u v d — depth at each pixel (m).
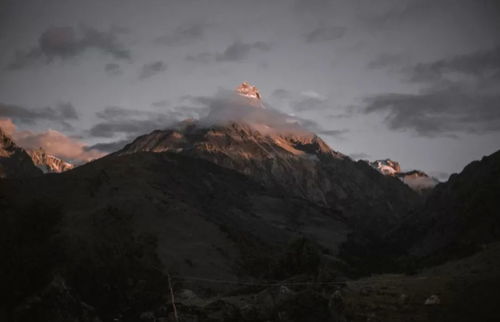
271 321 59.28
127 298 73.44
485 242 126.94
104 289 72.25
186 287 86.62
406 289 70.19
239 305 63.25
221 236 136.38
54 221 72.81
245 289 76.56
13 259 60.94
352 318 60.47
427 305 62.44
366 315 60.59
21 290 59.09
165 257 103.50
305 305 60.41
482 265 83.94
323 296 61.97
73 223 96.50
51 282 58.59
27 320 53.91
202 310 62.53
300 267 82.19
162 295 76.44
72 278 68.69
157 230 126.06
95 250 80.31
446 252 118.88
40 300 55.47
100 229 98.12
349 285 77.38
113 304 71.12
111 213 110.44
